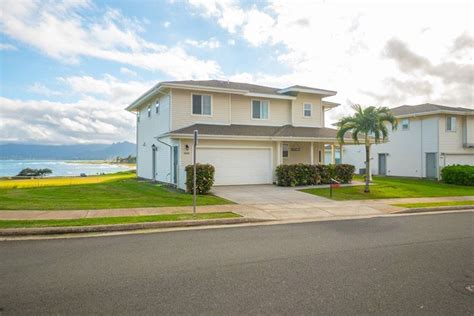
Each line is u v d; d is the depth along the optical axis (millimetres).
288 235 7891
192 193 15133
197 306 3916
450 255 6219
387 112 16609
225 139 18172
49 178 26453
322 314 3729
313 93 23609
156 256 6000
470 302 4090
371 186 19172
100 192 15039
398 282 4758
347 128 17094
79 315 3674
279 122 22938
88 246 6691
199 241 7195
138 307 3879
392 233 8219
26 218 8883
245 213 10531
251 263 5617
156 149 22109
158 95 21453
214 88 19812
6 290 4371
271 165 20141
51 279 4781
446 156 27297
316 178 19641
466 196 16297
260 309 3844
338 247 6762
